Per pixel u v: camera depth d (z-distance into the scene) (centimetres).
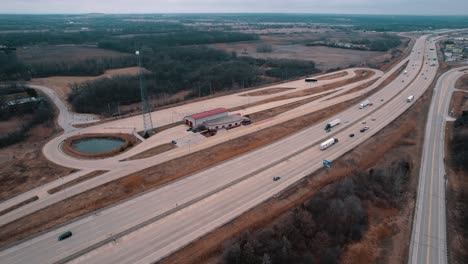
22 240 5394
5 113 11875
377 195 6725
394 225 5981
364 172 7344
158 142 9506
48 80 17525
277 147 8975
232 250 4859
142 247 5256
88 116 12256
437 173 7688
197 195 6669
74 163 8294
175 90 16425
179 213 6100
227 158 8306
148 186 7069
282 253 4959
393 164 8006
